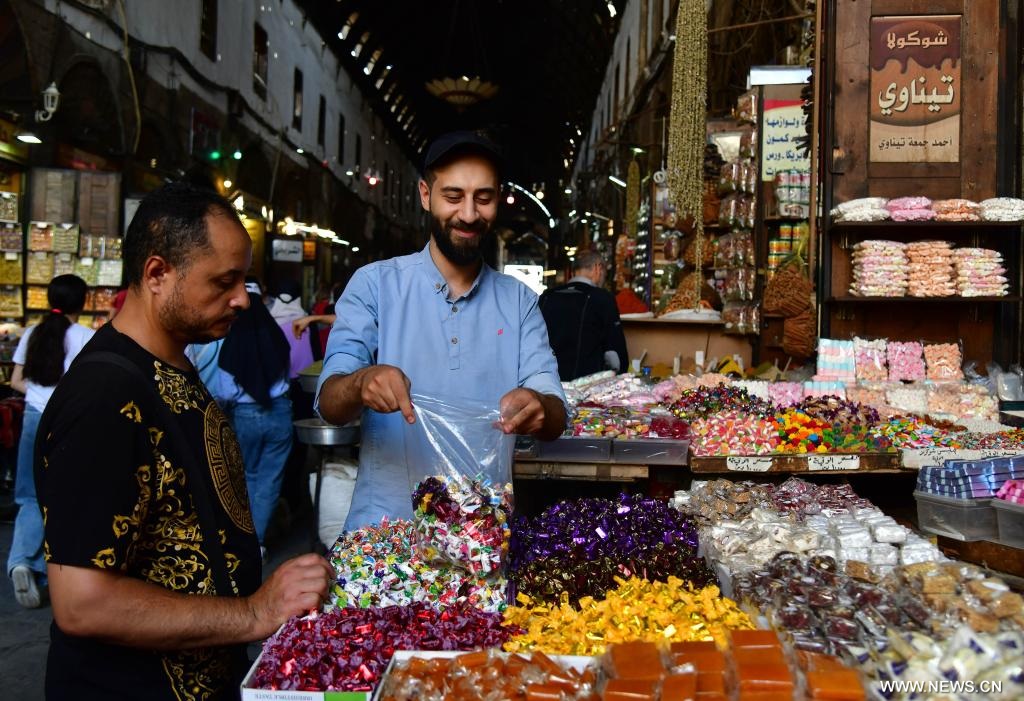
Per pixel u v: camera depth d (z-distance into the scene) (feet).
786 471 11.26
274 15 53.98
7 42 25.13
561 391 6.79
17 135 26.94
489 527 5.80
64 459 4.37
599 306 16.89
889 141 15.83
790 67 24.14
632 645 4.60
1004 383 14.58
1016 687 4.46
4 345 23.76
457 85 46.32
